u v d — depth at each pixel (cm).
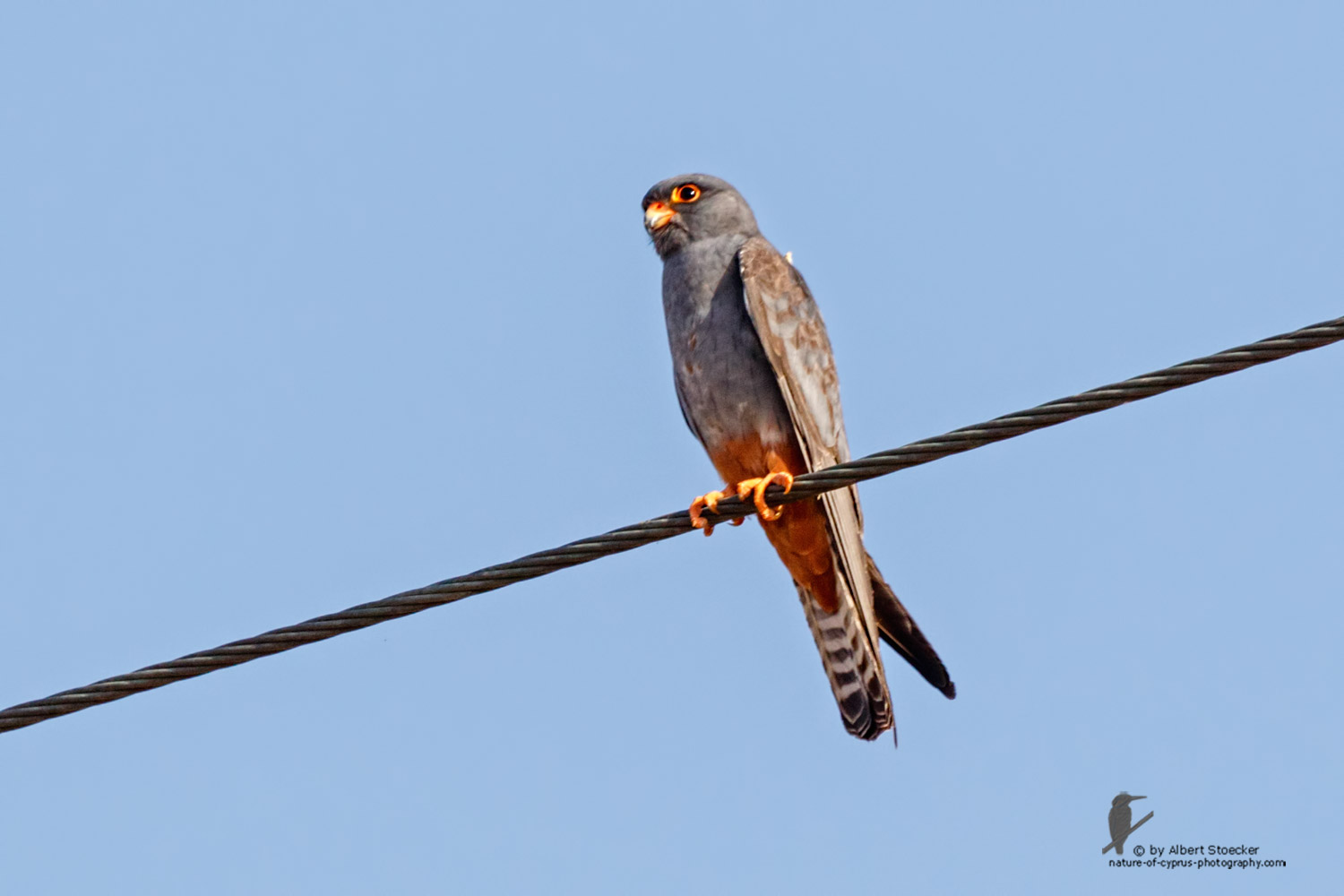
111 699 870
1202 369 820
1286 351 804
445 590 892
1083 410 845
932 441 892
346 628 880
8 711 868
